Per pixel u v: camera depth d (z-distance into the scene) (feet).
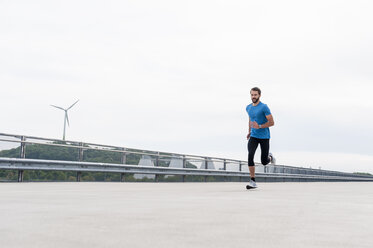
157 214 12.52
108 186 32.37
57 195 20.25
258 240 8.36
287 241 8.30
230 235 8.90
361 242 8.36
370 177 139.54
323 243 8.17
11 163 32.65
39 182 36.65
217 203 16.66
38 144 35.86
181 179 56.24
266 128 28.99
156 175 51.57
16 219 11.01
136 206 14.96
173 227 9.92
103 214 12.34
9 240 7.96
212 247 7.57
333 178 120.67
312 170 106.63
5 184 31.96
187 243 7.91
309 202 18.04
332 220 11.81
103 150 43.39
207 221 11.09
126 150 47.03
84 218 11.35
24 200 16.98
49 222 10.50
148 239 8.27
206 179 61.62
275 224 10.71
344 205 16.81
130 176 47.55
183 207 14.82
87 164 40.42
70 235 8.60
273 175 79.51
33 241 7.88
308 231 9.66
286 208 15.03
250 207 15.15
